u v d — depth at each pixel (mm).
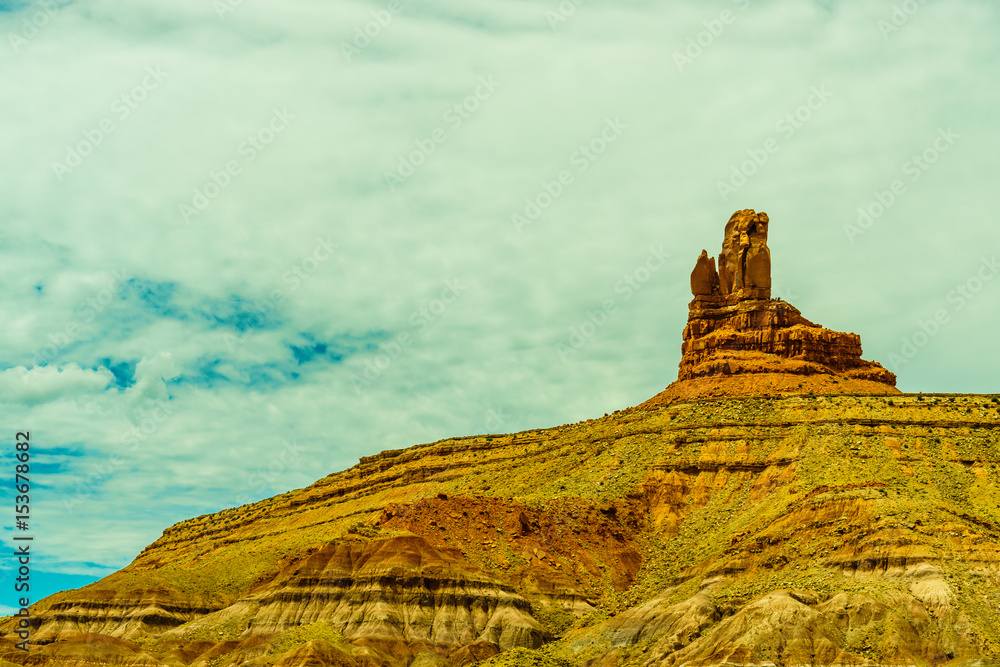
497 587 172000
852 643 138250
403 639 165750
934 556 147375
